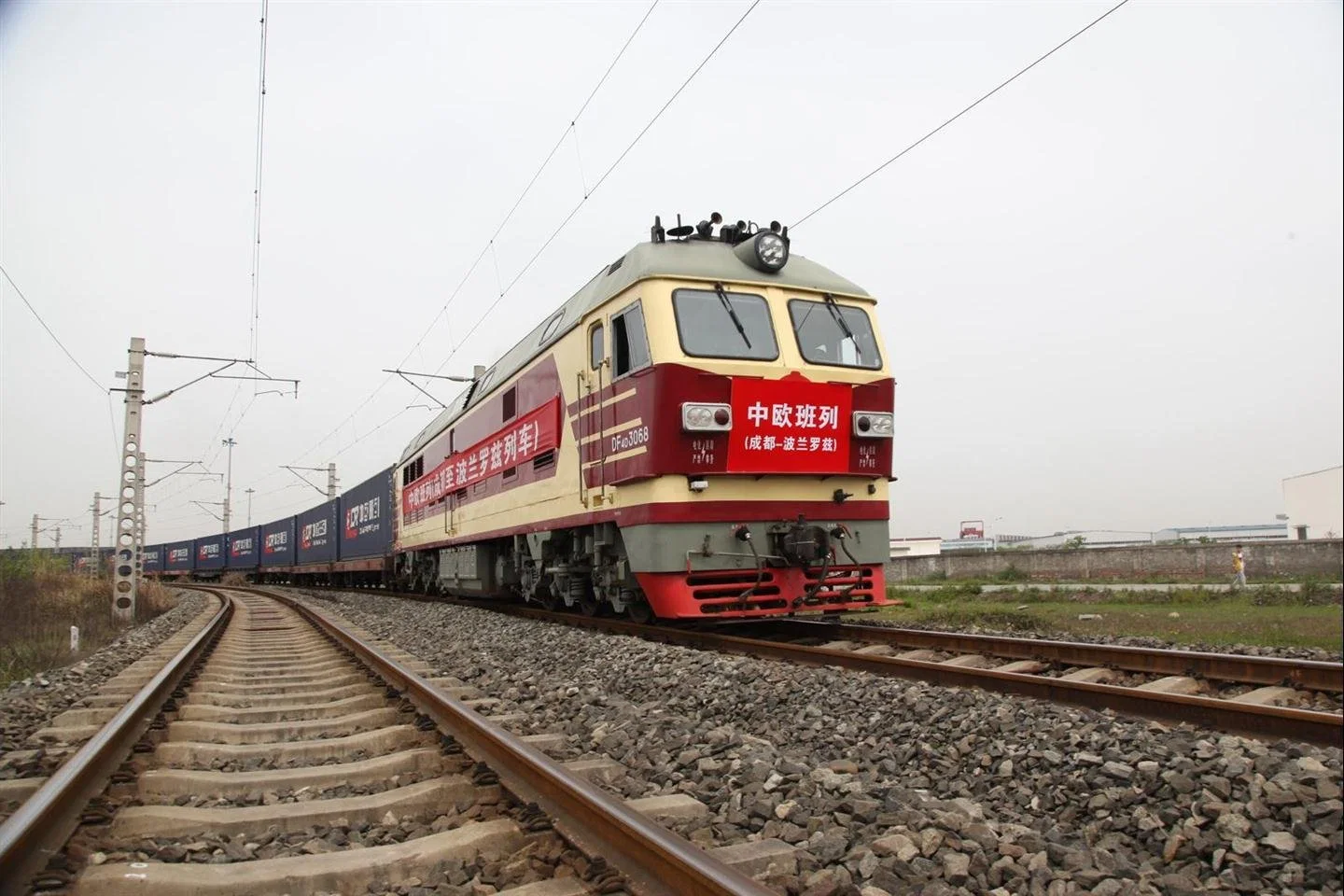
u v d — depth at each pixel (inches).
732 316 391.5
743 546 384.2
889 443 417.1
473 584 678.5
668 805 174.2
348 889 147.5
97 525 2197.3
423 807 184.7
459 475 703.1
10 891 140.0
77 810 176.9
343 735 263.1
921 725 237.1
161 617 890.1
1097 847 165.6
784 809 174.1
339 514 1370.6
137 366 901.8
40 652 512.4
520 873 148.1
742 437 379.2
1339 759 185.5
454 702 248.8
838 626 427.8
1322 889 141.9
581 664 361.1
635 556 387.5
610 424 412.2
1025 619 531.8
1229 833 159.8
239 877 145.9
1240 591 769.6
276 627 661.9
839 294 423.2
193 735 255.9
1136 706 240.1
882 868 146.1
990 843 156.5
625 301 401.1
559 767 179.5
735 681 298.2
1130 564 1104.2
